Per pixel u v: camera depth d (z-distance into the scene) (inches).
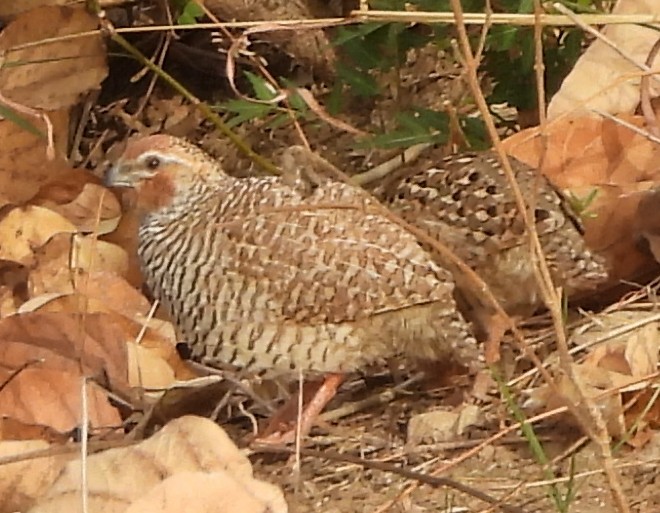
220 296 228.8
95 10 292.4
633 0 271.0
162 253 236.8
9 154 280.5
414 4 279.4
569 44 287.9
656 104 272.5
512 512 195.2
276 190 236.8
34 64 288.8
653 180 269.3
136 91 347.6
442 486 211.9
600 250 265.9
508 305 252.2
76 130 327.3
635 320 243.4
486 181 248.2
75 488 188.2
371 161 315.6
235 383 240.1
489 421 231.8
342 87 309.9
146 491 187.5
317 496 216.2
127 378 234.2
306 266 226.5
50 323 231.8
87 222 282.2
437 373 246.5
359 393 251.0
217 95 346.3
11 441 211.5
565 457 219.1
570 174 271.9
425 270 230.7
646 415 226.4
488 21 189.6
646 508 206.7
